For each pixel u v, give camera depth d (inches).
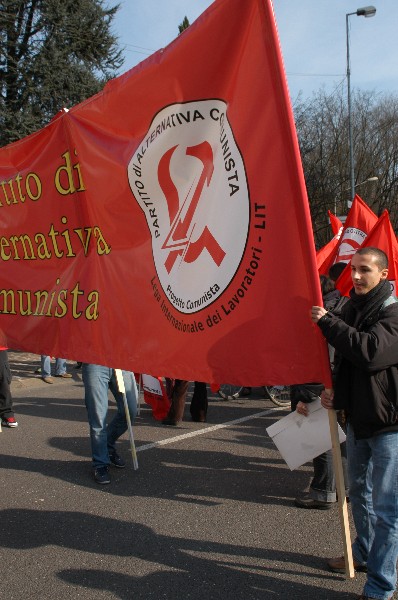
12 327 174.2
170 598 125.0
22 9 643.5
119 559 142.4
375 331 110.6
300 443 152.8
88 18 687.1
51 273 161.9
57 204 157.0
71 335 155.8
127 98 132.9
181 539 153.2
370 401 112.7
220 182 118.3
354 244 271.9
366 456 125.5
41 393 378.9
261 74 108.3
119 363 141.5
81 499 181.9
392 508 113.3
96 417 195.8
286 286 113.0
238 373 119.6
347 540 119.5
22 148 165.3
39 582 132.1
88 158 145.4
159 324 133.2
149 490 189.5
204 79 117.0
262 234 113.4
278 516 167.3
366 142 1330.0
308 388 150.7
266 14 105.0
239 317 118.8
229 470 208.8
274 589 127.7
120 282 141.6
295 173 107.3
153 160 129.2
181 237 126.4
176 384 274.5
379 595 113.5
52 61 652.7
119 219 139.9
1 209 174.7
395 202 1370.6
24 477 203.2
